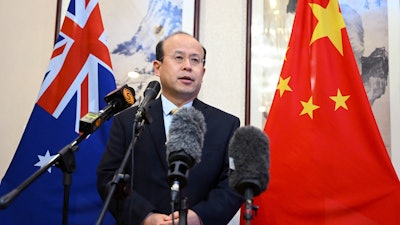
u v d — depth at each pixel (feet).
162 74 6.34
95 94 7.40
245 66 7.89
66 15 7.77
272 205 6.57
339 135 6.61
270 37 7.87
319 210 6.44
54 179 7.20
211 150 5.91
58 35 7.97
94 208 7.15
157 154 5.88
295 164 6.62
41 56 8.63
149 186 5.73
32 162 7.21
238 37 8.07
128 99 5.00
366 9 7.57
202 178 5.75
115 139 6.03
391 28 7.42
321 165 6.56
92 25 7.65
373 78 7.35
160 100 6.39
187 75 6.18
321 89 6.83
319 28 7.09
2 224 7.09
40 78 8.54
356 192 6.41
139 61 8.14
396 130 7.14
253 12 8.01
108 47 8.24
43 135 7.30
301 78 6.97
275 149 6.72
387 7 7.50
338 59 6.95
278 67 7.74
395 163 7.08
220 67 8.02
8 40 8.82
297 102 6.85
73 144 4.51
